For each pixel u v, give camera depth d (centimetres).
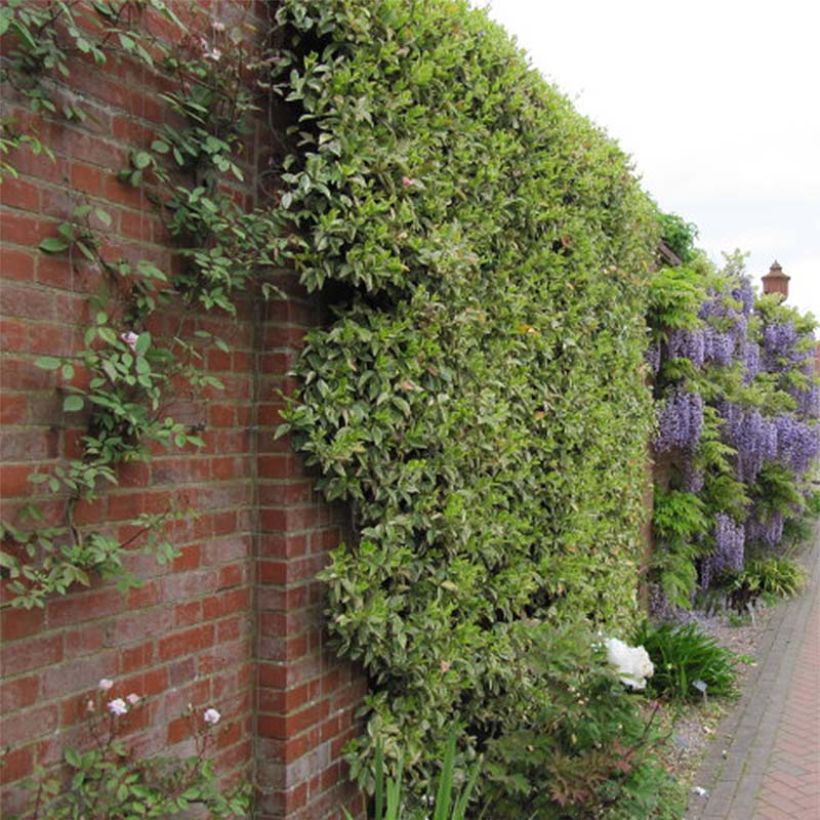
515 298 402
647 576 778
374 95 300
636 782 350
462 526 346
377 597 310
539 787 345
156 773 241
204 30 260
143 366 222
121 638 234
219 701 270
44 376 209
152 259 241
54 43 207
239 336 278
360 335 299
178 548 254
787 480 1059
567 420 462
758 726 551
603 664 358
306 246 277
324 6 279
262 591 285
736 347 930
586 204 496
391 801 284
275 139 290
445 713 350
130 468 236
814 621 884
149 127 240
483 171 369
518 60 402
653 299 716
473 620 366
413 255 313
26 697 207
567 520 469
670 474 835
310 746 295
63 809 209
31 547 201
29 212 205
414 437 322
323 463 288
